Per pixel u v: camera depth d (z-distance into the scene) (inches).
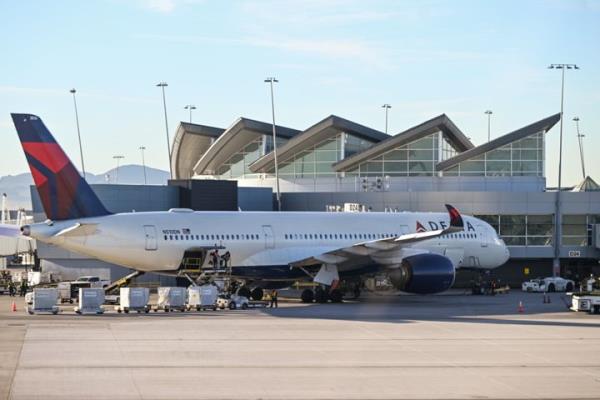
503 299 2310.5
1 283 2645.2
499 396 964.0
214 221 2058.3
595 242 2876.5
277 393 958.4
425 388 999.6
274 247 2113.7
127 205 2508.6
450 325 1598.2
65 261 2504.9
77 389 960.9
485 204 2849.4
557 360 1203.9
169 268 2004.2
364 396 952.3
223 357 1179.3
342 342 1341.0
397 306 2038.6
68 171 1891.0
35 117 1854.1
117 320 1611.7
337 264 2096.5
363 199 2869.1
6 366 1088.2
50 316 1700.3
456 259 2383.1
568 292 2659.9
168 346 1267.2
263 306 2009.1
